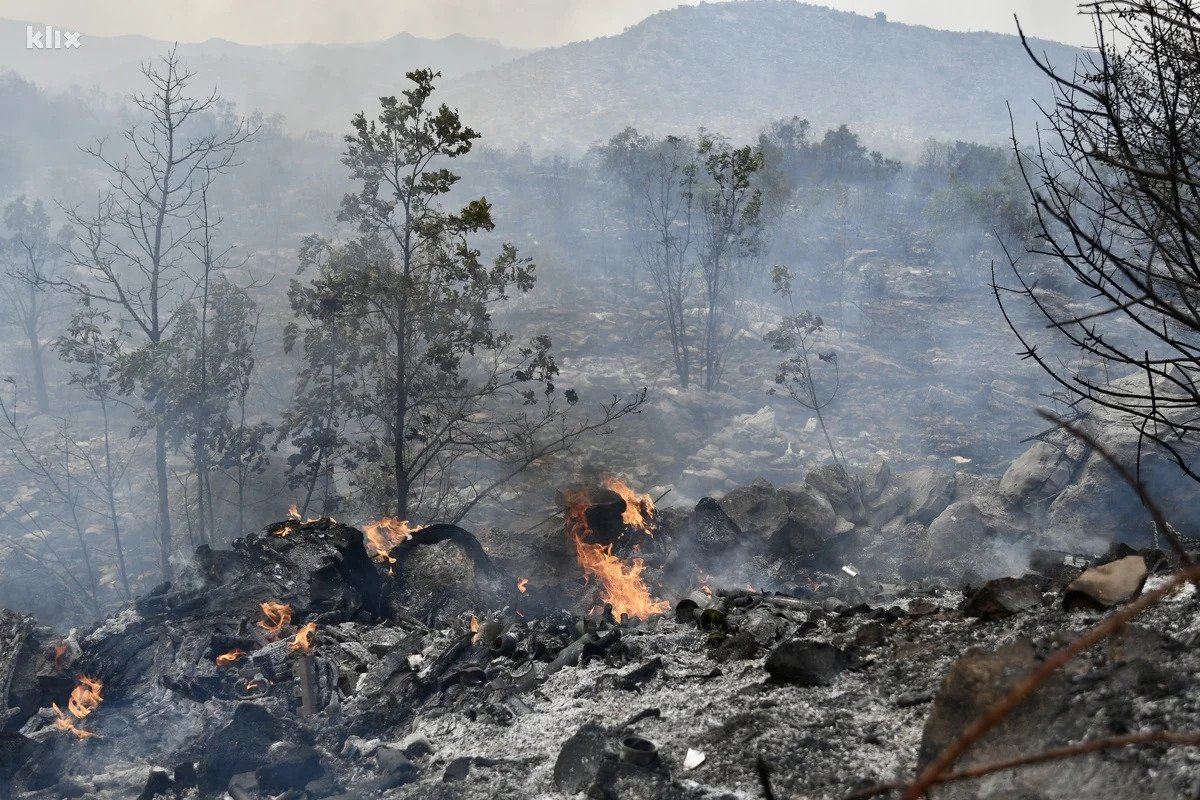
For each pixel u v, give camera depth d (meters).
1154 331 4.14
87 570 25.53
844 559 13.13
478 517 25.81
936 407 36.94
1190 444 12.75
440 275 18.89
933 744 3.09
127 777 5.72
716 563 12.16
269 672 6.84
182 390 20.45
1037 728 2.88
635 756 3.92
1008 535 13.34
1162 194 4.00
